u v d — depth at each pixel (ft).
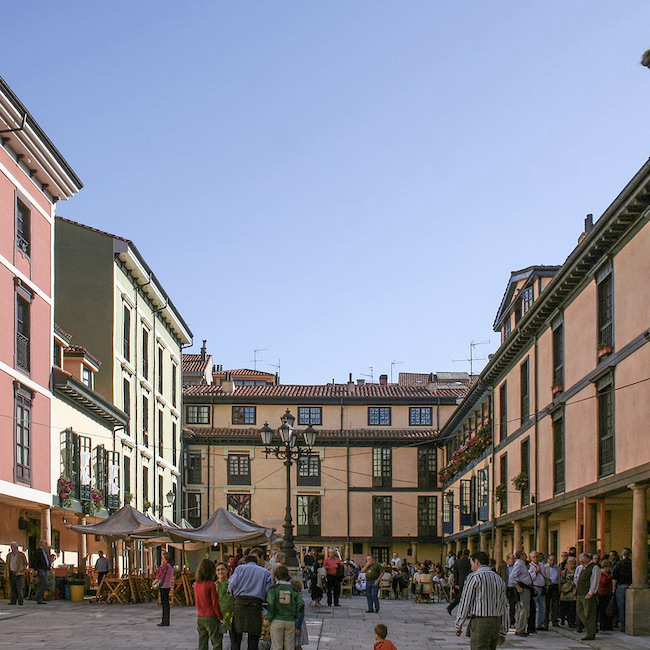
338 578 112.06
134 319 150.61
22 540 106.73
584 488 91.66
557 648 64.18
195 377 227.81
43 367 104.27
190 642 61.77
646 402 74.38
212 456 209.26
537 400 113.91
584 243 87.25
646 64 52.31
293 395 215.10
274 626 46.50
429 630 77.77
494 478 140.87
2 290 92.22
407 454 212.23
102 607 93.30
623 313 81.10
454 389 222.89
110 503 126.72
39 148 98.58
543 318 110.22
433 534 209.05
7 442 91.81
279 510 208.74
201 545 125.29
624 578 75.87
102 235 138.41
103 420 129.70
